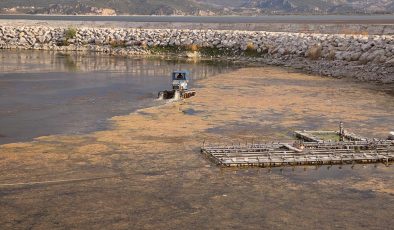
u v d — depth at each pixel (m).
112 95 38.34
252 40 70.75
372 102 37.12
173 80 39.22
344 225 15.99
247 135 27.06
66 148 23.72
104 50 73.50
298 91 41.47
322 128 29.02
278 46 66.50
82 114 31.55
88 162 21.66
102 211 16.67
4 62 57.91
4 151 23.03
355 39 61.47
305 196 18.31
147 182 19.39
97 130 27.41
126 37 77.56
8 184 18.83
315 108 34.78
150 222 15.95
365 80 47.56
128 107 34.03
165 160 22.19
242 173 20.72
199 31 77.44
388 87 43.81
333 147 24.23
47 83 43.56
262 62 62.78
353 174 20.95
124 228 15.52
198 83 44.94
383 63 52.16
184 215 16.50
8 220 15.91
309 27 91.25
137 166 21.27
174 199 17.77
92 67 55.56
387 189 19.17
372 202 17.84
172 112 32.59
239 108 34.28
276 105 35.56
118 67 56.09
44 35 79.31
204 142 25.03
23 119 29.89
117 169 20.83
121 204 17.25
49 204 17.14
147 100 36.62
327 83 45.94
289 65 59.00
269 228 15.70
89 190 18.45
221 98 37.78
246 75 50.62
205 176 20.22
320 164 22.27
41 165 21.09
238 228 15.66
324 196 18.34
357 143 24.69
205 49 71.75
